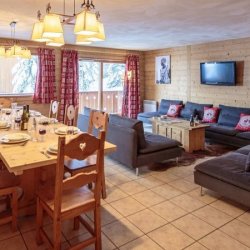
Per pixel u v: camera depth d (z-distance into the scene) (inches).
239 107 218.4
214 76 237.5
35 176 99.0
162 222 97.0
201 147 190.7
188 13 142.2
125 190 124.0
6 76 237.3
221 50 234.4
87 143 69.5
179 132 189.2
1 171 98.0
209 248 82.4
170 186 129.2
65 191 80.6
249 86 215.8
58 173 66.4
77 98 264.4
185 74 270.5
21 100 238.1
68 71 256.8
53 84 249.8
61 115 254.1
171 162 165.3
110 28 180.2
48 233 88.5
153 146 146.1
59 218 69.3
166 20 157.6
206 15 146.0
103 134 72.5
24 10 137.8
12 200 88.9
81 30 83.0
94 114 120.6
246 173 106.0
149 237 87.9
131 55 302.2
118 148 148.7
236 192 104.2
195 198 116.6
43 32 87.8
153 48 291.4
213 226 94.7
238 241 86.0
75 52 259.1
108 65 312.7
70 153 66.6
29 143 92.8
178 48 274.7
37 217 81.8
